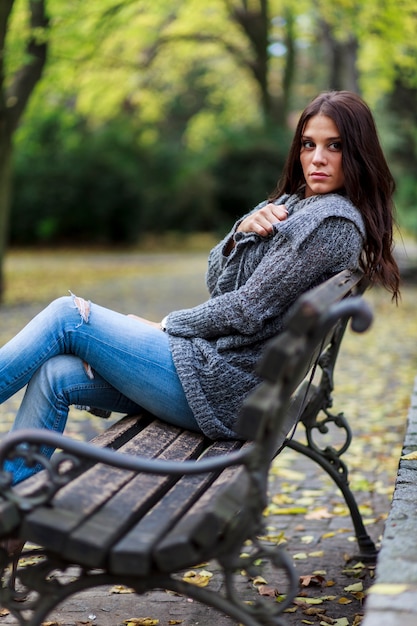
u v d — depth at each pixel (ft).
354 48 102.73
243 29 126.72
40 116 81.15
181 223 143.95
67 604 15.20
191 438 14.02
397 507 12.23
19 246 129.70
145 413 15.37
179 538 9.13
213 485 11.38
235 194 142.92
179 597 15.53
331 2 70.64
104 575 9.54
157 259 115.44
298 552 17.87
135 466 9.77
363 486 22.24
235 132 145.79
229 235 15.61
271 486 22.53
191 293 71.82
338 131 14.70
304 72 183.93
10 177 64.59
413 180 107.96
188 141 185.78
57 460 9.84
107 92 96.07
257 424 8.91
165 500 10.82
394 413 30.30
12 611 9.87
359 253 14.26
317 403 17.37
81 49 68.80
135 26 80.64
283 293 13.78
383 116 109.50
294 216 13.93
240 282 14.75
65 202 127.54
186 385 13.79
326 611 14.76
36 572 9.70
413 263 75.66
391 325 52.90
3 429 28.30
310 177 15.02
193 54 129.59
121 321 14.24
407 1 62.44
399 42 67.72
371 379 36.50
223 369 13.80
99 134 134.41
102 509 10.10
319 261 13.66
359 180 14.76
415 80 75.92
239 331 13.93
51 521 9.33
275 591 15.61
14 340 13.79
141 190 130.62
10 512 9.44
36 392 13.85
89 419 30.12
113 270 96.84
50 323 13.83
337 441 26.91
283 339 8.86
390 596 9.12
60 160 127.34
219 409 13.83
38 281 82.64
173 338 14.25
